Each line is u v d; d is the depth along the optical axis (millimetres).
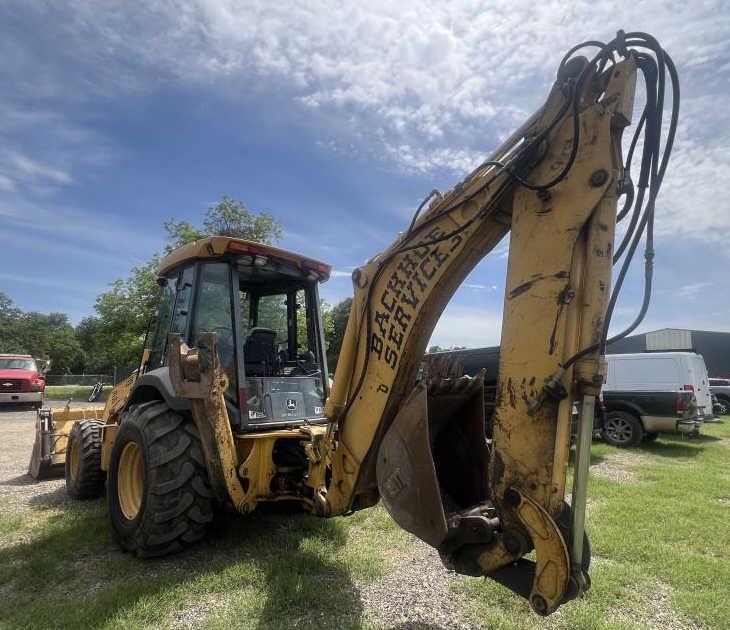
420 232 2674
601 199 2018
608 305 2041
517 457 2102
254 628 2754
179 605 2994
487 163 2414
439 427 3094
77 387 37406
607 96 2035
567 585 1952
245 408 3867
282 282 4926
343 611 2969
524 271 2172
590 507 5293
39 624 2742
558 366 2027
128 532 3699
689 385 9734
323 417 4422
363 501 3295
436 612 2977
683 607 3135
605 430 10258
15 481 6398
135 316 21188
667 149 2045
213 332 3795
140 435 3736
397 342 2750
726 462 8383
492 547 2213
